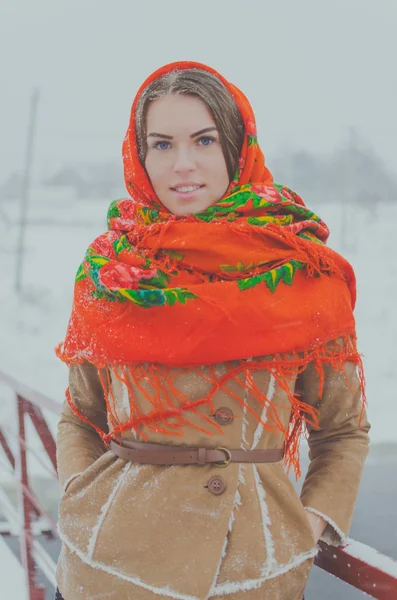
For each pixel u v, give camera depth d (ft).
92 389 5.55
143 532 4.60
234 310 4.71
